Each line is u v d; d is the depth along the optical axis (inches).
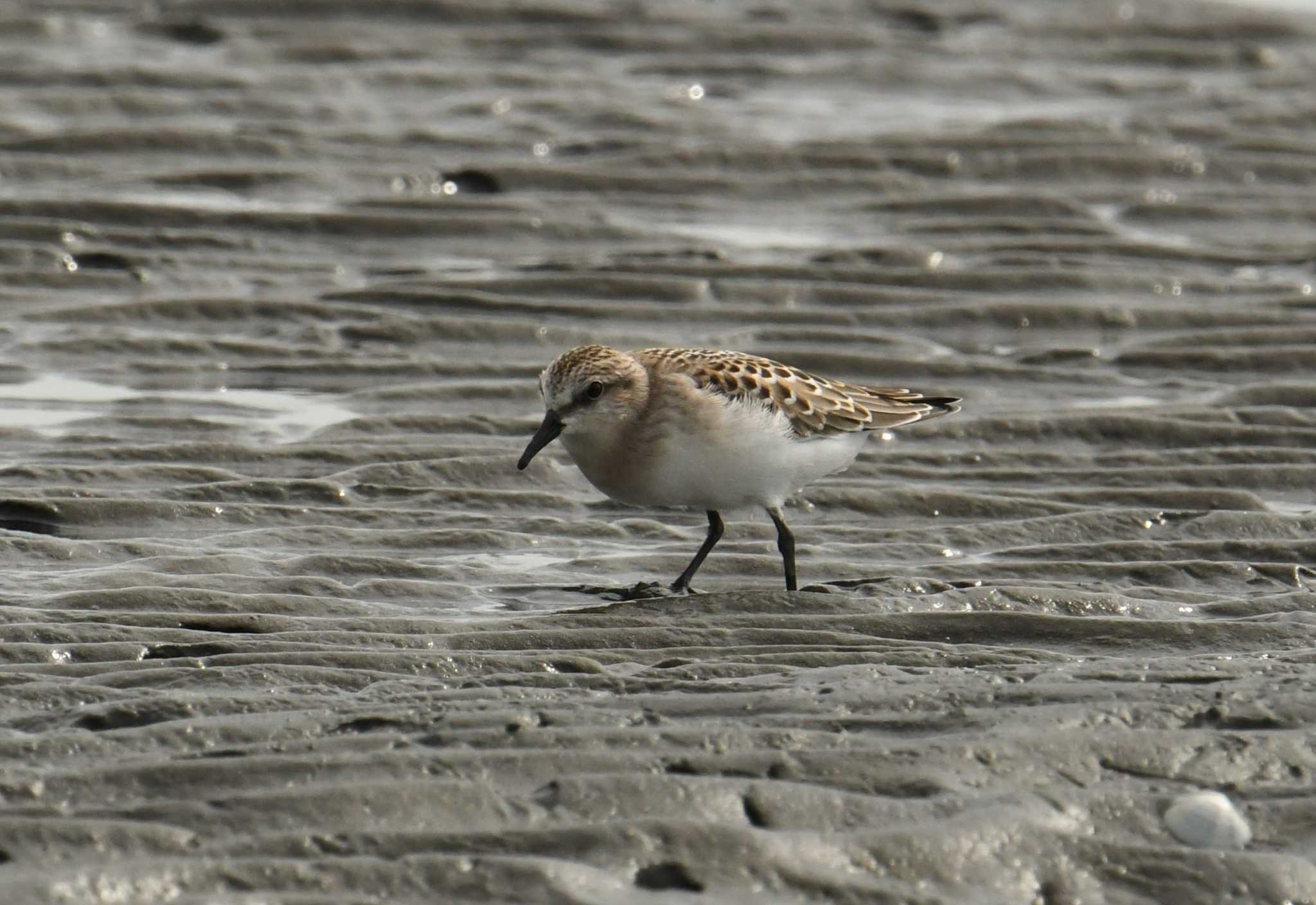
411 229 699.4
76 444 491.2
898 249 681.6
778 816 271.1
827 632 371.6
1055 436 514.9
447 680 332.8
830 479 481.4
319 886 248.2
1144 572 421.1
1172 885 262.7
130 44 944.3
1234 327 606.2
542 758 284.7
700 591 406.9
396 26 987.3
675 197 754.2
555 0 1035.9
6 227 661.9
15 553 411.5
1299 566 422.6
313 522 447.5
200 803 267.6
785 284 637.9
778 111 888.3
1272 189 778.2
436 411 529.7
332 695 322.3
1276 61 1002.7
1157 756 292.4
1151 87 950.4
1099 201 767.7
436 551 434.6
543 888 250.1
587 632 367.6
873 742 296.0
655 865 257.6
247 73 890.7
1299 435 513.0
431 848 258.7
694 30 1011.3
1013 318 616.4
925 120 877.8
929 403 449.4
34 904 239.0
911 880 259.6
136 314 600.7
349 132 810.2
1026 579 418.6
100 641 350.3
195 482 466.6
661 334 597.6
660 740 293.0
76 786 272.7
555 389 411.5
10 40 933.8
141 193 717.9
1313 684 318.3
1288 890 261.9
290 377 557.6
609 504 470.0
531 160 783.7
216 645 349.7
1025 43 1025.5
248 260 658.8
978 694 317.4
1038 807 275.7
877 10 1077.8
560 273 645.3
